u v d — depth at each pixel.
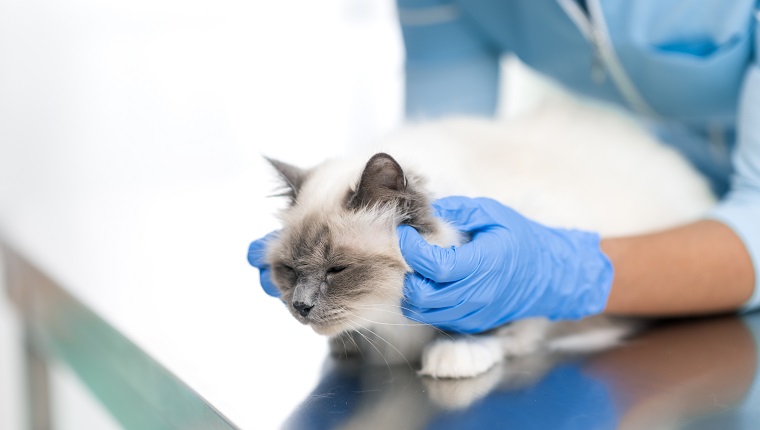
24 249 1.06
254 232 1.10
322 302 0.73
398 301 0.73
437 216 0.73
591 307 0.78
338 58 2.04
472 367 0.72
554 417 0.64
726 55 0.91
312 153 1.45
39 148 1.80
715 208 0.88
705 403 0.66
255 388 0.70
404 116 1.21
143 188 1.49
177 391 0.72
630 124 1.06
